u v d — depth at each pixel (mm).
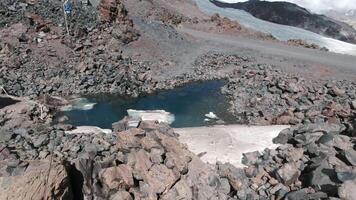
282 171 21531
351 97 39531
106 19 54281
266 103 39562
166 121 36031
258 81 45469
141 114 37281
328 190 19328
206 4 128000
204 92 44031
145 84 44844
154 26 59969
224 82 47562
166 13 79312
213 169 22688
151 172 20797
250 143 27578
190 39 61406
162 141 22938
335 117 33188
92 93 41500
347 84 44125
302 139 25844
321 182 19953
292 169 21562
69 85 41781
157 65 50406
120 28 53156
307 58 55062
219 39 64625
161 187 20188
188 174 21484
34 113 34469
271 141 27984
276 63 52594
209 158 24906
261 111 37625
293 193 19531
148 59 51125
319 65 51750
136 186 20406
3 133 26422
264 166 23469
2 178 15297
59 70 43656
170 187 20422
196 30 72688
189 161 22234
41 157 23859
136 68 48219
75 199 18031
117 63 47000
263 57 55281
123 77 44031
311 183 20344
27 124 31984
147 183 20344
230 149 26391
